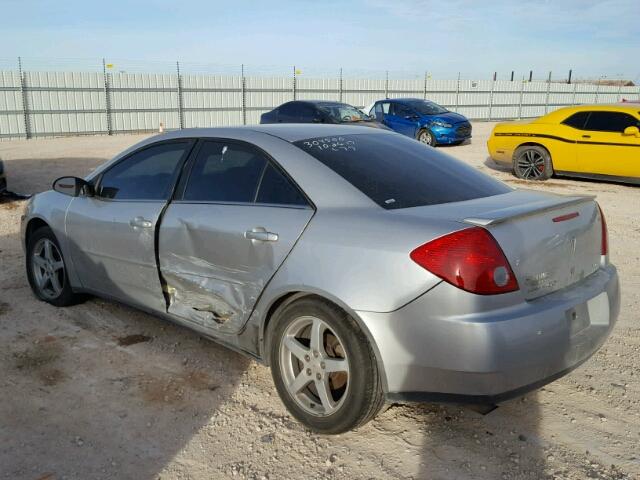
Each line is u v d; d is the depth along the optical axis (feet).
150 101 90.58
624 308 15.85
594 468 9.04
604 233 10.85
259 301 10.43
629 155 34.40
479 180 11.63
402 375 8.75
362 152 11.34
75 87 84.23
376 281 8.78
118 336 13.92
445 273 8.36
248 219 10.64
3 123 79.82
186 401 11.07
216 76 94.99
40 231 15.67
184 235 11.69
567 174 37.68
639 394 11.25
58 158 52.80
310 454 9.45
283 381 10.21
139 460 9.34
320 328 9.54
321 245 9.48
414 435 9.92
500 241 8.57
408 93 111.96
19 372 12.15
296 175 10.50
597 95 135.23
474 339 8.21
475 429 10.09
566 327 8.95
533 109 126.62
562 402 10.96
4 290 17.13
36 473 8.99
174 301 12.40
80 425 10.28
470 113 118.83
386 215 9.37
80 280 14.80
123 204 13.33
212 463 9.27
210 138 12.25
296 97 102.32
